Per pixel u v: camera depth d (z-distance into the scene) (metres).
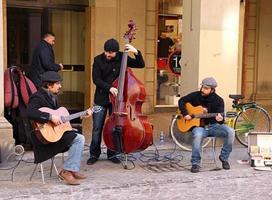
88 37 10.77
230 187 6.20
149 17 11.26
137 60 6.93
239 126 8.34
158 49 11.70
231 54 8.59
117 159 7.16
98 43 10.74
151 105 11.52
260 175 6.73
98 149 7.12
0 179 6.28
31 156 7.33
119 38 10.89
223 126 6.94
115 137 6.56
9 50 10.42
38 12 10.62
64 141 5.94
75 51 11.09
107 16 10.77
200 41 8.40
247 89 12.82
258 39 12.82
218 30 8.48
